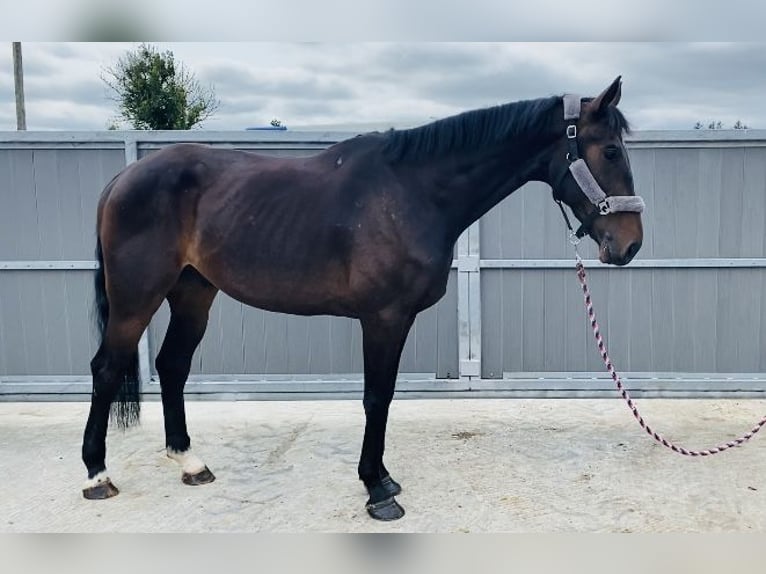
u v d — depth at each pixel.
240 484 2.97
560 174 2.56
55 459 3.30
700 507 2.67
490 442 3.47
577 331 4.19
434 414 3.99
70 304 4.25
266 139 4.05
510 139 2.56
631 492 2.83
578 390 4.20
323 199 2.58
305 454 3.34
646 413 3.95
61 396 4.29
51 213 4.18
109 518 2.63
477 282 4.13
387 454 3.30
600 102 2.42
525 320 4.20
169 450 3.03
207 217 2.69
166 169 2.73
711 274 4.11
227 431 3.72
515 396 4.22
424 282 2.52
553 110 2.54
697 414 3.92
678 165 4.03
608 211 2.43
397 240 2.48
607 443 3.44
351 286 2.54
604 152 2.44
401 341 2.59
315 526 2.54
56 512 2.69
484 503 2.73
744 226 4.05
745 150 3.99
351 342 4.25
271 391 4.26
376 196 2.52
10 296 4.24
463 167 2.58
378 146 2.62
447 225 2.61
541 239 4.12
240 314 4.23
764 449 3.33
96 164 4.14
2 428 3.80
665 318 4.15
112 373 2.78
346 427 3.78
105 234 2.74
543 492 2.84
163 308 4.24
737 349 4.16
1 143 4.11
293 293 2.63
